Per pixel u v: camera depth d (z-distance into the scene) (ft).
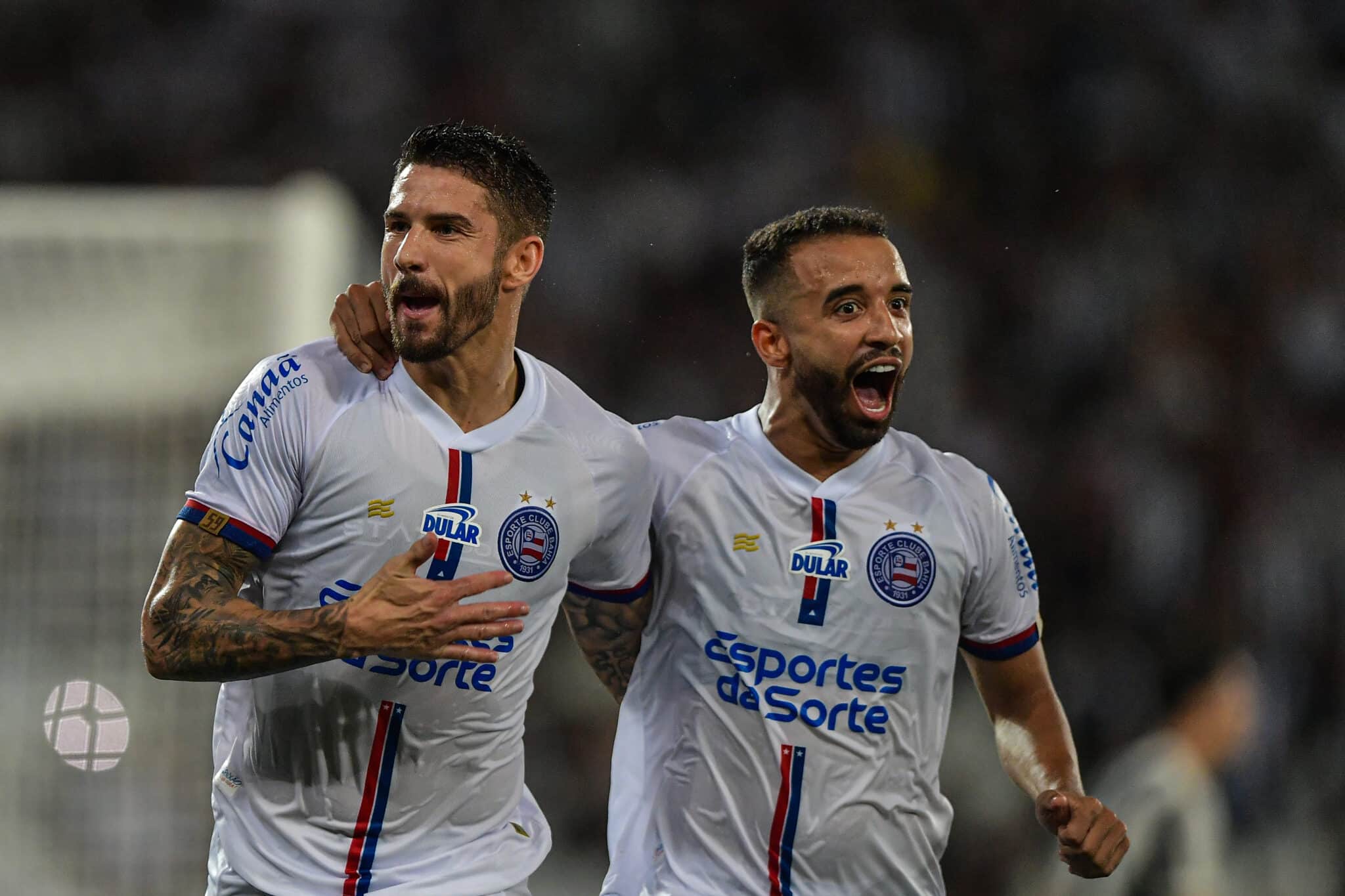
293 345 78.07
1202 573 135.85
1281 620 134.41
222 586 36.19
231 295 78.69
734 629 41.32
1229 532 139.54
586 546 40.42
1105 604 134.10
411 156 37.73
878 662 41.32
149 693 77.51
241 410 37.37
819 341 40.81
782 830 40.78
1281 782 117.60
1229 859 105.81
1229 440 145.48
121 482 77.87
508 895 40.22
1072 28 167.63
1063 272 154.71
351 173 148.97
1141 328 151.43
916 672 41.68
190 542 36.65
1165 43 167.94
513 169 37.99
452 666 38.27
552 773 109.19
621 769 43.37
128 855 76.28
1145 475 140.05
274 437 37.19
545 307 142.41
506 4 156.35
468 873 39.52
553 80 155.94
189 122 151.23
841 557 41.39
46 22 153.69
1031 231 157.79
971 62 165.17
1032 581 43.98
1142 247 156.97
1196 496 140.87
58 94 152.66
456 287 36.78
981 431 142.20
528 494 38.88
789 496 41.83
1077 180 161.07
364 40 154.20
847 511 41.73
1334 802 119.34
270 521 37.29
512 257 38.09
